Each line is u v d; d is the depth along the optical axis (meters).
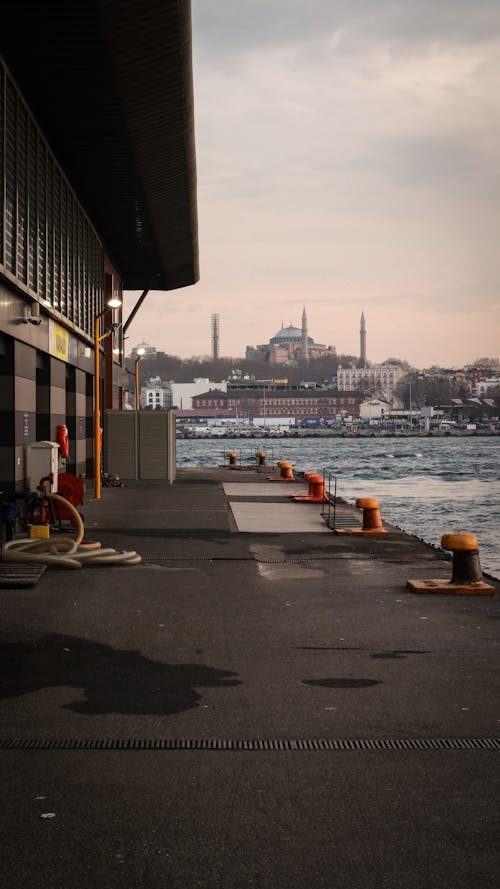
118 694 8.38
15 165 21.64
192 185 34.47
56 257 29.00
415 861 5.13
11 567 15.77
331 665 9.45
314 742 7.07
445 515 54.12
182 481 42.72
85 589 14.09
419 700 8.19
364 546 19.33
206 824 5.59
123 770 6.47
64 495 24.17
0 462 21.64
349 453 174.00
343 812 5.77
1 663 9.52
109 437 40.50
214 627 11.31
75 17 18.42
